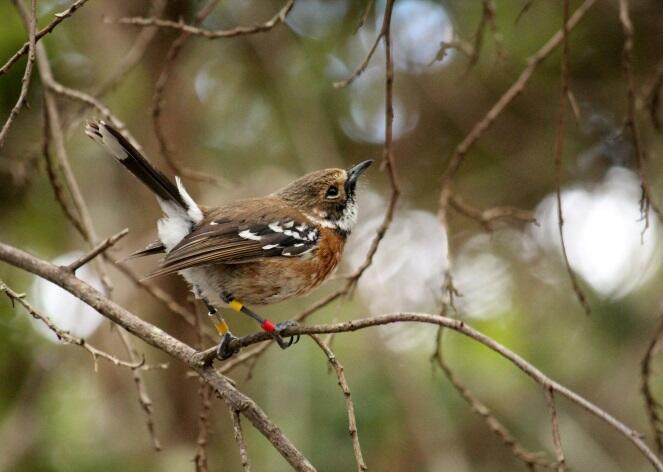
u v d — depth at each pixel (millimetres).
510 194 14445
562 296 13500
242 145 14258
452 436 11797
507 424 12445
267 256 9281
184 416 12359
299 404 11508
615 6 13164
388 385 11836
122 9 12891
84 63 12750
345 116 14578
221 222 9336
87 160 13383
